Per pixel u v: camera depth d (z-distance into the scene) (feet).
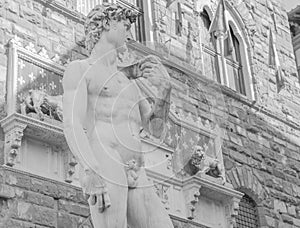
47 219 39.65
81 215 41.19
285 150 65.10
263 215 58.59
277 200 60.95
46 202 40.01
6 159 39.37
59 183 41.04
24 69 43.04
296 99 70.38
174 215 46.75
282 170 63.46
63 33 47.55
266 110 65.10
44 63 44.27
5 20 44.50
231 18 67.72
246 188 58.29
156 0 57.98
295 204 62.69
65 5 48.93
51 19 47.32
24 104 41.37
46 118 41.29
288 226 60.64
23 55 43.37
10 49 43.24
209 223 50.19
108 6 24.43
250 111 63.52
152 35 55.98
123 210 21.27
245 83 65.77
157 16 57.06
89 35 24.26
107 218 21.04
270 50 70.23
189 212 47.96
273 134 64.69
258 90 65.82
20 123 39.58
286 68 71.36
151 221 21.65
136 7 57.21
